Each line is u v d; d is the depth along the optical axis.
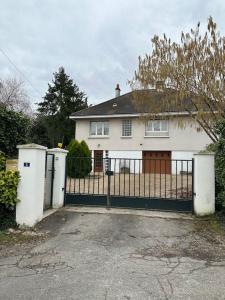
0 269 4.70
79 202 9.13
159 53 12.44
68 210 8.53
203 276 4.46
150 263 5.00
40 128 39.03
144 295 3.84
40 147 7.38
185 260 5.16
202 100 11.55
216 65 11.23
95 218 7.78
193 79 11.70
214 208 8.15
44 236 6.48
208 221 7.62
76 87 43.97
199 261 5.12
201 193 8.15
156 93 12.96
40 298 3.74
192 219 7.79
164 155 24.03
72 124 41.72
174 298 3.77
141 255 5.40
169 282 4.24
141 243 6.07
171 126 23.91
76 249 5.68
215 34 11.37
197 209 8.13
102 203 9.00
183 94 11.71
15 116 9.77
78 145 18.33
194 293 3.91
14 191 7.09
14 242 6.08
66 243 6.02
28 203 7.16
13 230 6.85
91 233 6.68
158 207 8.64
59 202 8.86
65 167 9.27
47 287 4.05
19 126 9.91
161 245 5.98
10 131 9.61
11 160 7.81
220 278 4.40
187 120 16.67
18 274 4.50
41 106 43.44
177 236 6.55
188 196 9.84
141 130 24.80
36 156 7.27
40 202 7.57
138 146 24.77
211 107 11.48
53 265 4.88
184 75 11.79
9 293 3.87
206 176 8.19
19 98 38.97
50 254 5.41
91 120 26.39
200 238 6.45
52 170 8.94
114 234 6.62
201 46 11.55
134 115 24.48
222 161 7.84
